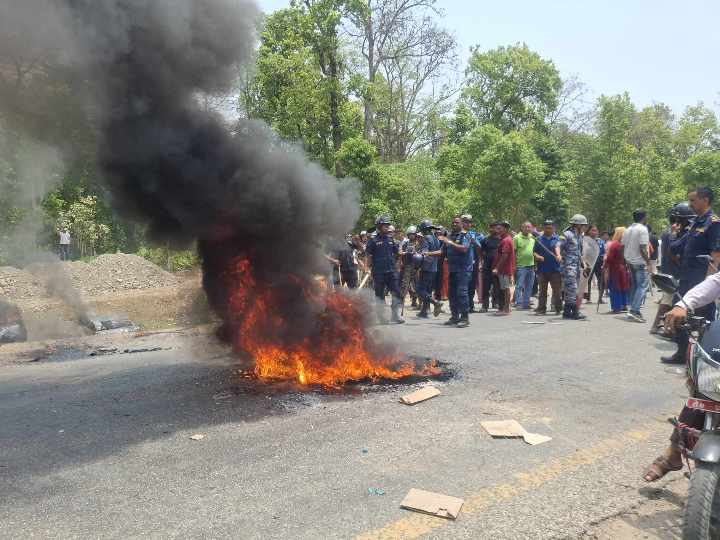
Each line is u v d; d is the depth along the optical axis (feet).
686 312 10.05
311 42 81.51
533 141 125.29
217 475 11.42
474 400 16.42
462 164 100.37
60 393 18.29
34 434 14.21
